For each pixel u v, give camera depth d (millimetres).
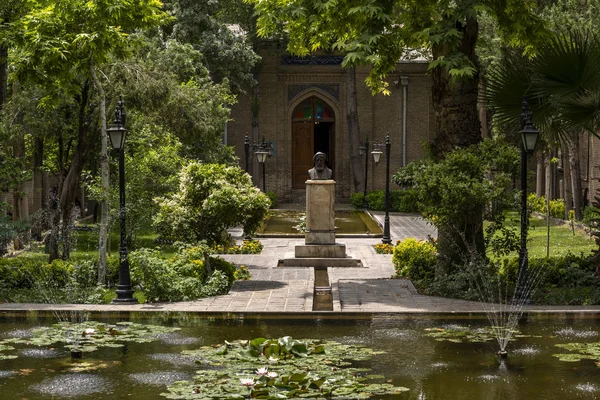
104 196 17031
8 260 16969
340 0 15812
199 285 14891
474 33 16203
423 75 41812
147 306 13312
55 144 25594
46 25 16734
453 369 9383
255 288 15359
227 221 16906
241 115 41938
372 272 18750
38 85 18078
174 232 16922
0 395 8352
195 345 10547
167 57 28500
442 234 15867
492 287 14797
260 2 16531
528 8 17016
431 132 42031
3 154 20219
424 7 16188
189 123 24641
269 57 41688
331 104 42406
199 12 37062
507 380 8930
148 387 8594
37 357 9922
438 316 12586
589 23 24391
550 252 22250
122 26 17609
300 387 8398
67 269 16391
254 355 9898
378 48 15938
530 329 11641
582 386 8695
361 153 40219
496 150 15508
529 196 35281
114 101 19969
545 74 15016
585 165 35906
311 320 12281
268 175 42156
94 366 9469
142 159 22484
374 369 9383
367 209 39312
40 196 30047
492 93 15859
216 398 8039
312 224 20766
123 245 14156
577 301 13836
